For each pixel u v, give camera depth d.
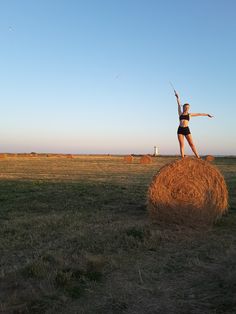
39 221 11.06
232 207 13.09
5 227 10.28
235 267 7.02
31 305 5.62
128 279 6.63
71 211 12.82
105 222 11.09
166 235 9.45
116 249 8.26
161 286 6.34
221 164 43.66
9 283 6.40
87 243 8.61
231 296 5.79
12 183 20.20
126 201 14.72
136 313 5.43
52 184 19.91
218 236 9.60
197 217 10.86
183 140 12.16
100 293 6.06
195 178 11.09
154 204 11.15
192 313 5.38
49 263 7.23
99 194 16.31
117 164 42.62
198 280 6.54
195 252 8.15
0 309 5.48
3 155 57.91
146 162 45.22
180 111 12.30
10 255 7.91
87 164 42.25
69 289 6.11
